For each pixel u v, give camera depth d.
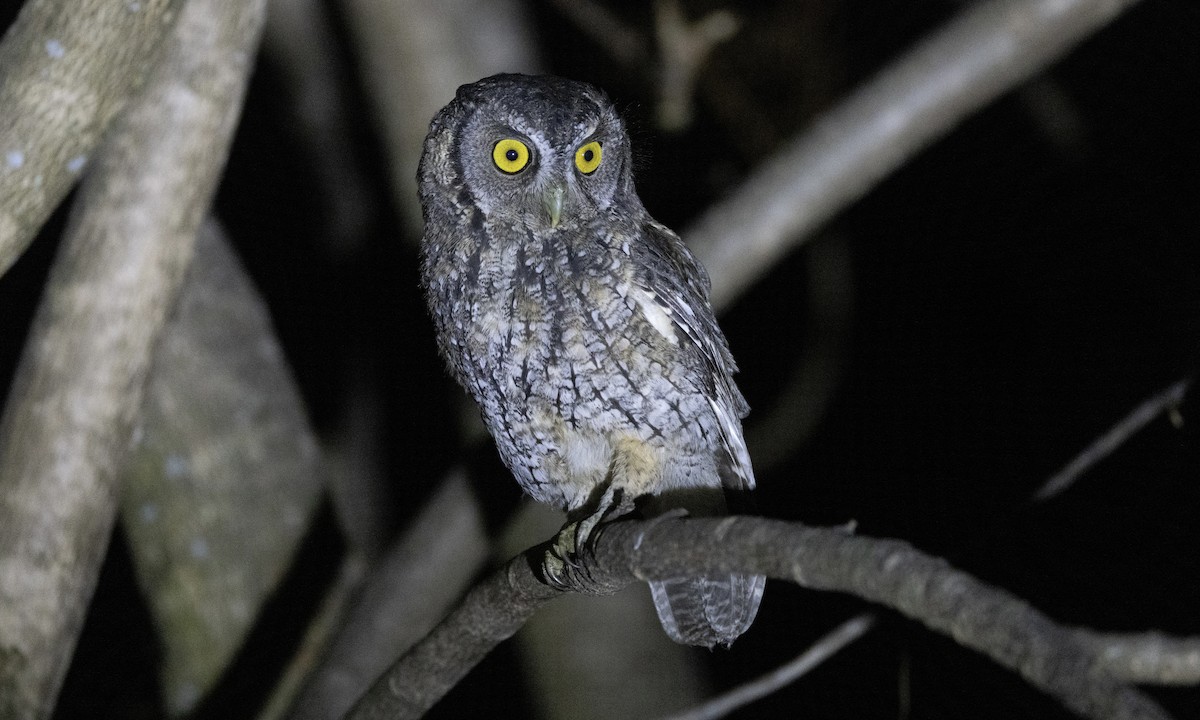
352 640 10.10
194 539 10.09
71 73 6.57
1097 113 17.36
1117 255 18.02
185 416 10.12
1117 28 16.75
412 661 7.04
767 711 16.22
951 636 3.99
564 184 7.84
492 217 7.94
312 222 16.28
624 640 11.04
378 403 15.75
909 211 19.50
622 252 7.86
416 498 15.56
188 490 10.09
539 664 11.05
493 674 17.05
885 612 7.84
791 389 16.53
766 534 4.75
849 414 19.03
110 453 8.04
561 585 6.31
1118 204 17.61
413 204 11.20
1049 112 17.12
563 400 7.91
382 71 11.08
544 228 7.83
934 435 18.88
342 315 16.08
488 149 7.94
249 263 17.05
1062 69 17.11
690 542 5.23
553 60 15.60
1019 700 12.11
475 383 8.20
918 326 19.33
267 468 10.32
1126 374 16.89
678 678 11.15
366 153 15.52
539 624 11.08
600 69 15.41
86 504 8.02
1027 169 18.89
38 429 7.90
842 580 4.31
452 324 8.16
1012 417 18.64
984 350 19.06
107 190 7.86
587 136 8.00
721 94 15.37
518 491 10.31
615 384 7.82
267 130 17.14
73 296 7.89
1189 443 12.85
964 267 19.33
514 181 7.89
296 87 15.35
